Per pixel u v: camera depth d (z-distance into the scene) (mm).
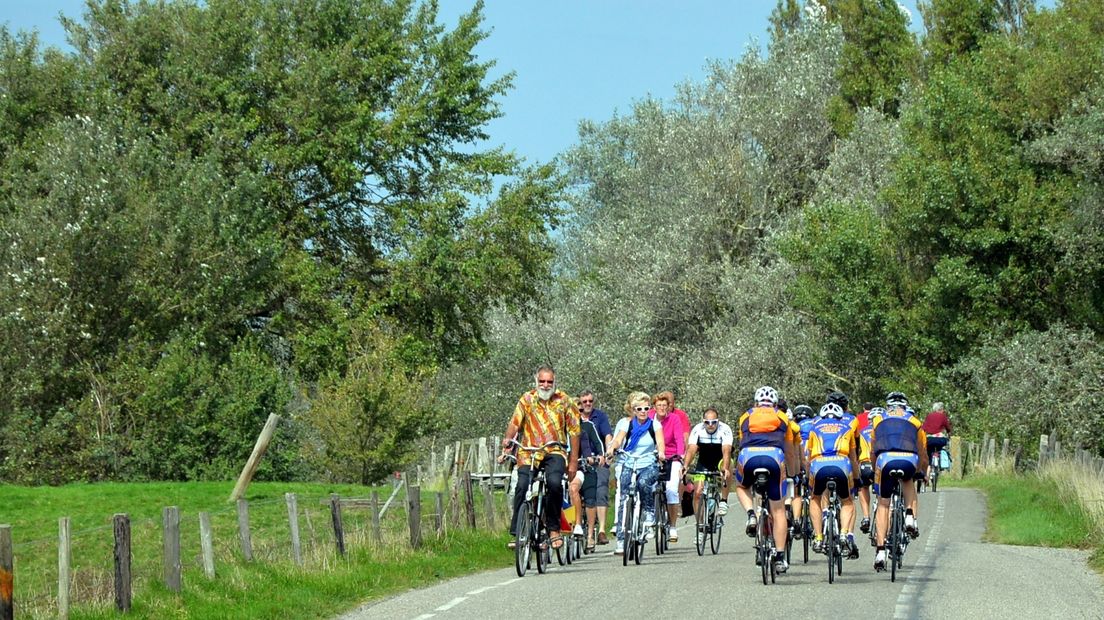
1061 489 41906
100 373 57188
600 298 97188
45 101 67938
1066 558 30375
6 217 60750
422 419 68750
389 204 76688
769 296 85438
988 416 65938
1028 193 65750
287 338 72375
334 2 76062
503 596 22906
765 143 95000
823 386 81500
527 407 27438
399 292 74500
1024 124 66812
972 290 67188
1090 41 65188
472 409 101625
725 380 82250
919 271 73875
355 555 27875
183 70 70000
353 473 67812
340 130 72375
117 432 55312
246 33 72250
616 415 93375
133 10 71938
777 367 81812
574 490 28875
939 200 67812
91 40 71875
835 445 24969
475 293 78062
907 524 25375
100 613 20344
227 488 42562
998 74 69500
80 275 58031
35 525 34719
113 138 62938
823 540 25625
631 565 28703
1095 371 61500
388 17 77625
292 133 73812
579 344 97812
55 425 53031
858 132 86938
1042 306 67562
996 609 20609
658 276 92062
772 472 24266
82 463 54000
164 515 22344
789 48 99500
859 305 73812
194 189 63312
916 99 85125
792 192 94438
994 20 90000
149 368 57844
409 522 30609
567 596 22516
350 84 75938
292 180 73625
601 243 97438
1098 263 62594
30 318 54719
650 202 101688
